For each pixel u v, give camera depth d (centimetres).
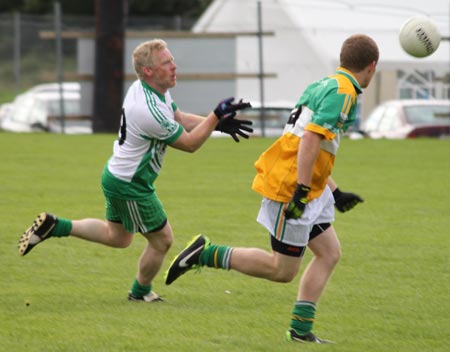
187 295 2155
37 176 4219
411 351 1731
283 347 1720
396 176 4438
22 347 1691
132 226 2017
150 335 1791
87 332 1800
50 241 2733
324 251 1770
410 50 2017
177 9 13812
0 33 10531
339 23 7525
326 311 2036
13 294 2117
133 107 1945
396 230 3042
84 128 7194
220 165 4778
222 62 6581
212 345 1728
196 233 2923
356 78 1736
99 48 6519
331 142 1717
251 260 1791
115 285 2239
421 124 6694
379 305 2094
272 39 7625
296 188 1688
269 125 6512
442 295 2195
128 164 1964
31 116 7331
